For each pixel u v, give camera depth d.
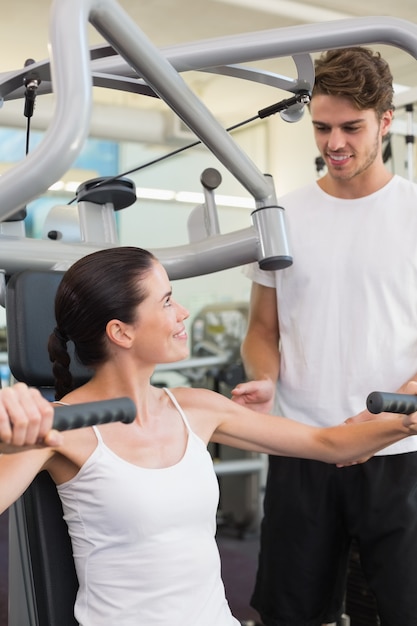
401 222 1.78
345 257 1.79
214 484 1.32
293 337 1.86
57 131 0.84
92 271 1.27
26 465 1.18
